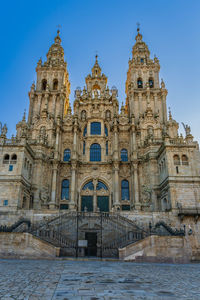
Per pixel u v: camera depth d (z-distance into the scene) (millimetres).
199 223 37906
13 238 29016
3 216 37875
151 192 47594
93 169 53438
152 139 51375
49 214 37969
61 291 11758
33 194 47062
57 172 51469
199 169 41688
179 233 31281
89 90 62844
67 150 55688
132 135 54188
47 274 16781
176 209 39094
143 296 10805
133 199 49562
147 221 38156
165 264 27359
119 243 31516
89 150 55750
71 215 36438
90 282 14047
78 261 27109
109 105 60594
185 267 24312
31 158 47719
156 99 59812
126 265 24094
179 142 44219
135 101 60406
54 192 48656
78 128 56188
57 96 60562
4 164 41750
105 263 25422
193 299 10414
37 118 56594
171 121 55906
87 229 34969
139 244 29453
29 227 32969
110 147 55969
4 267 20203
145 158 51031
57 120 55875
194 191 40344
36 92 60406
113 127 55625
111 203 50688
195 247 36406
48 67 64312
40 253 28391
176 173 41500
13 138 45469
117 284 13547
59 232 33531
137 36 73438
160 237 30188
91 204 51312
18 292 11562
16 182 40469
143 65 64625
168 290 12219
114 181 50500
